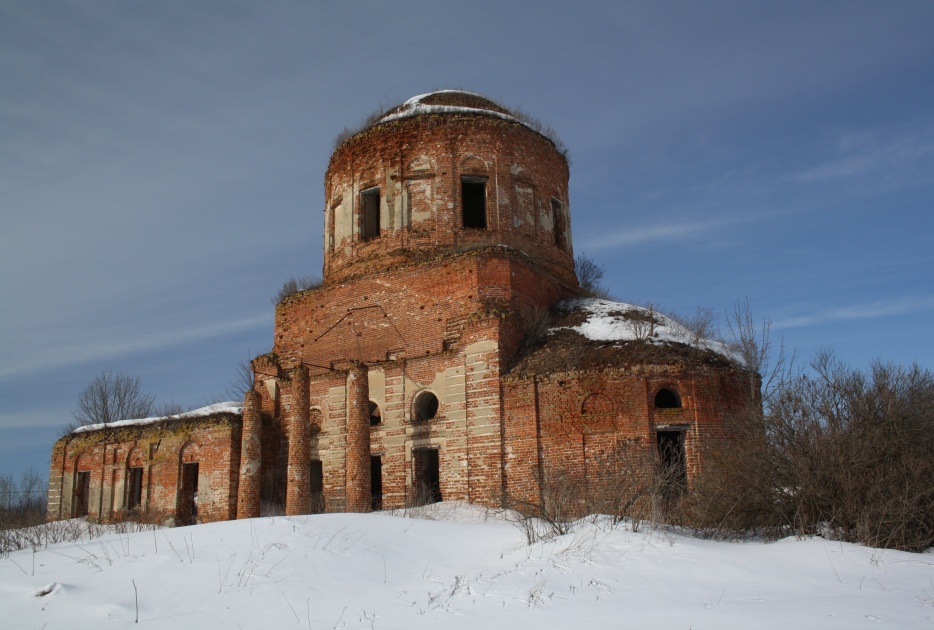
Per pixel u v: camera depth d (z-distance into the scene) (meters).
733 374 21.17
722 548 13.45
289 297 27.48
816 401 16.41
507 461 21.03
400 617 9.91
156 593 11.02
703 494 16.92
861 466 15.41
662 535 13.91
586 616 9.50
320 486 25.33
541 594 10.67
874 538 14.77
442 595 10.95
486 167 26.67
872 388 16.36
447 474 21.98
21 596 11.11
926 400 16.22
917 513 14.93
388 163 26.91
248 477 23.69
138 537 14.73
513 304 23.50
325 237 29.14
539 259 26.88
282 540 13.57
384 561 13.06
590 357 20.97
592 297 28.14
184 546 13.38
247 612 10.22
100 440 28.70
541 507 15.86
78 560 12.95
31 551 14.73
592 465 20.02
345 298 25.97
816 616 9.22
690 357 20.92
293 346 26.86
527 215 27.09
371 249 26.53
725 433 20.45
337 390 24.94
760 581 11.41
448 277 23.98
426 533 15.39
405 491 22.75
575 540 13.81
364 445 22.28
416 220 26.16
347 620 9.81
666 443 21.66
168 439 26.64
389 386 23.98
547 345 22.38
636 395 20.17
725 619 9.12
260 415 24.53
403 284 24.81
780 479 16.14
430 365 23.38
